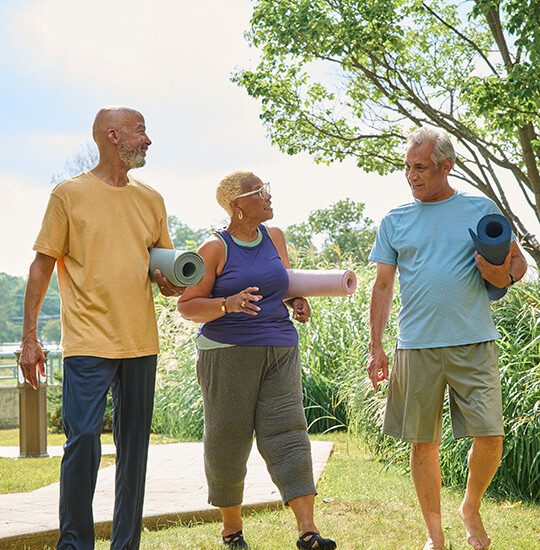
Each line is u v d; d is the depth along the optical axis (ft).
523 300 25.13
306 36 45.01
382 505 19.48
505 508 19.76
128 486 13.25
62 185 13.17
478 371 14.46
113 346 12.89
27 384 35.37
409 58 50.01
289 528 17.22
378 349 15.39
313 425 38.29
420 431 14.82
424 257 14.76
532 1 34.53
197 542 15.89
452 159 14.92
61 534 12.56
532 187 45.68
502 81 39.01
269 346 14.94
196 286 14.97
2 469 30.04
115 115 13.46
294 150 52.29
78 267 13.10
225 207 15.29
